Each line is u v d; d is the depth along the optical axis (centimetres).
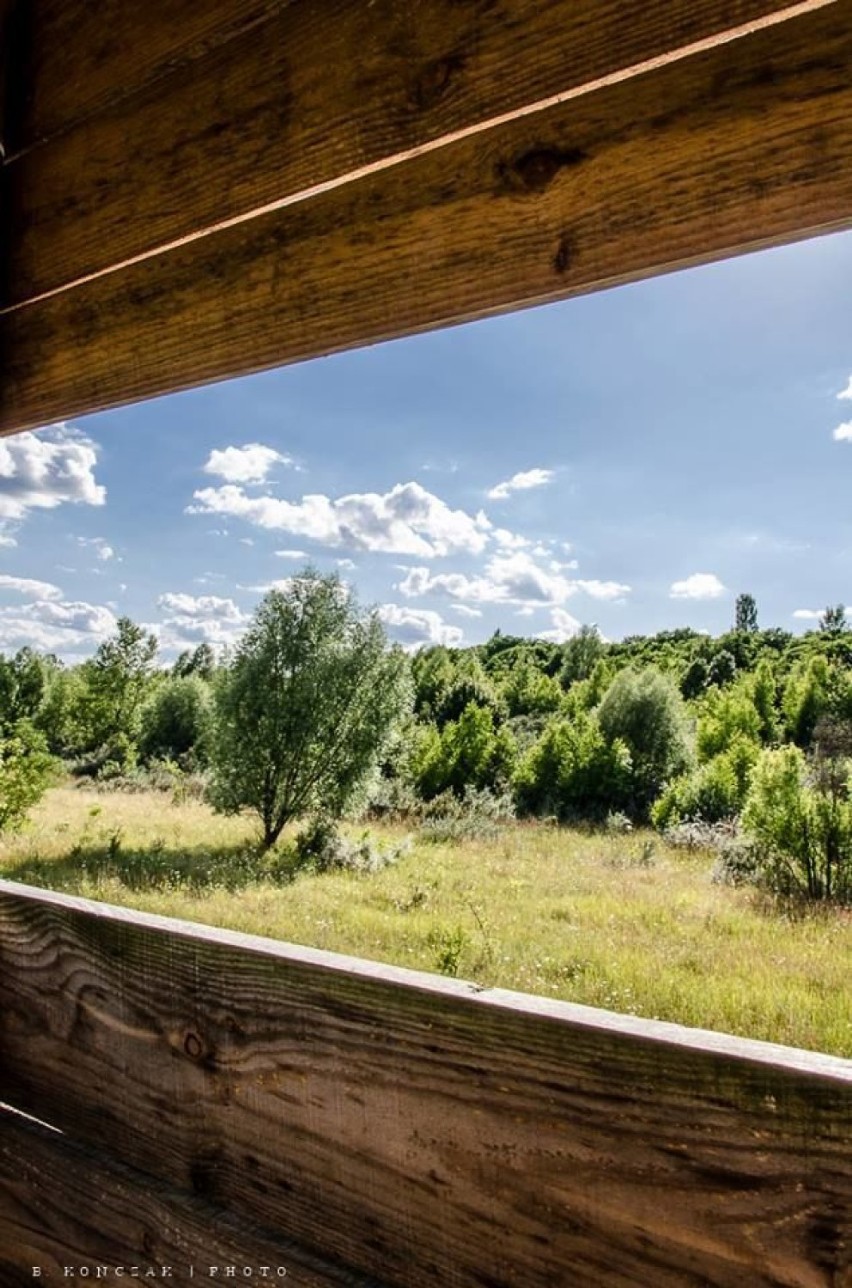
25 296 115
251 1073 75
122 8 104
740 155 62
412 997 66
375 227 82
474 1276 61
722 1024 866
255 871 1762
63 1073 91
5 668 4056
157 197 99
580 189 70
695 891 1408
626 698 2792
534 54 72
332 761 2409
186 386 99
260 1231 73
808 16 60
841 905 1248
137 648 3962
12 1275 92
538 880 1623
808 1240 48
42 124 113
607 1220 56
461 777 2775
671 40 64
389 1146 66
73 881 1645
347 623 2502
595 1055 57
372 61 82
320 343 86
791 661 2891
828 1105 48
